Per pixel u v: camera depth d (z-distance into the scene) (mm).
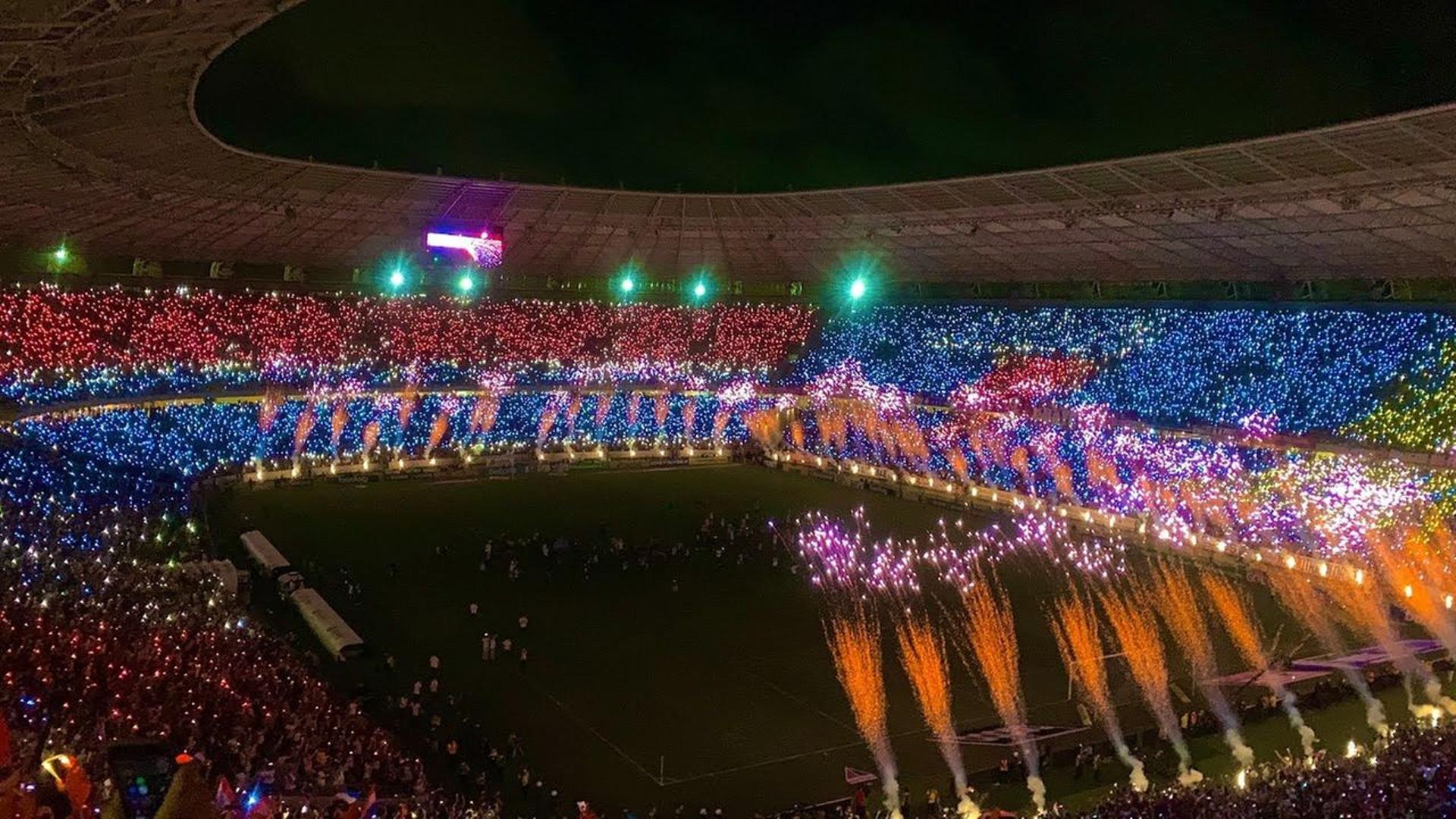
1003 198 65438
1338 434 62969
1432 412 59812
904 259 87688
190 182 61062
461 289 93375
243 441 72625
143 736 23312
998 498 69938
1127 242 70938
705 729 34781
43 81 36344
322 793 24656
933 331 93375
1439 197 51906
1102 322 82750
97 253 76062
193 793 9727
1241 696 37312
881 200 71562
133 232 71125
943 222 74125
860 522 64438
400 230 78812
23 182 54312
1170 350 77250
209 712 27219
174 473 61625
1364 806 22672
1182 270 75625
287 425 76750
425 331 90875
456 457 78125
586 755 32750
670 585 50500
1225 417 69625
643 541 57781
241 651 34031
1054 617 46125
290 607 44469
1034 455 73562
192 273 82750
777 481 77125
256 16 33719
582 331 96688
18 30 27703
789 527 62438
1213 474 63469
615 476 76875
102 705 25484
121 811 12070
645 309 99125
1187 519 59438
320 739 28391
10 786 12305
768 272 97062
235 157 57250
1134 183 57938
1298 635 43562
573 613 46031
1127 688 38312
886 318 96812
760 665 40469
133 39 30328
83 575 36906
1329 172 51062
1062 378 82000
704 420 90250
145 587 38156
